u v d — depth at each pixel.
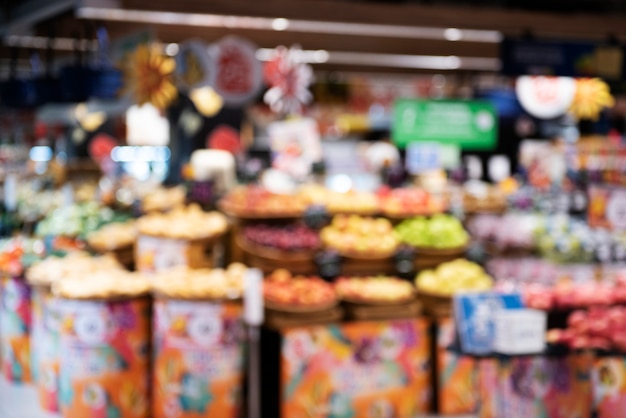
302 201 7.25
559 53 7.53
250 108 14.62
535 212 8.34
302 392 6.09
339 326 6.20
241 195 7.30
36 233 8.28
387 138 17.28
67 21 7.76
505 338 4.32
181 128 14.95
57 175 12.70
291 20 6.34
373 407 6.30
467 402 6.55
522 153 12.87
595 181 8.49
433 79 10.75
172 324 5.87
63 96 7.60
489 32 7.09
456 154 14.23
